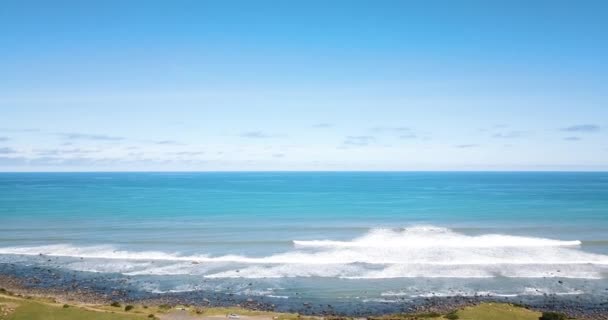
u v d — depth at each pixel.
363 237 54.84
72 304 31.14
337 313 30.27
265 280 37.44
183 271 40.06
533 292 34.09
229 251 47.53
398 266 41.09
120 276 38.75
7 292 33.62
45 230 60.12
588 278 37.25
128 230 60.53
